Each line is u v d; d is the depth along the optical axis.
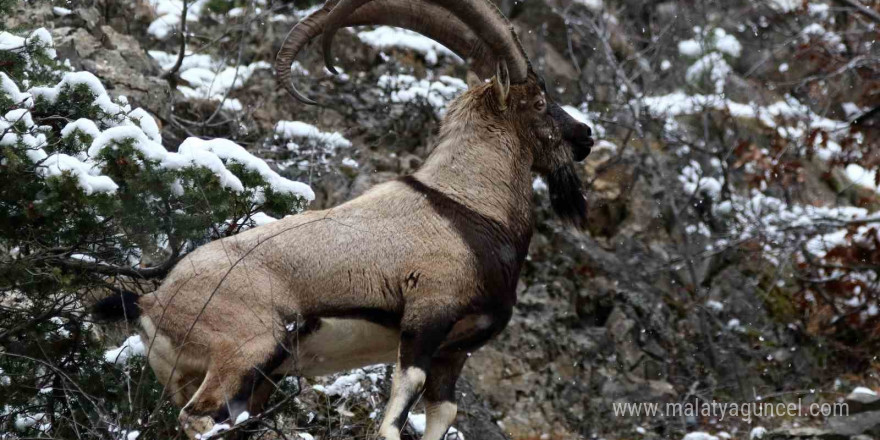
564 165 16.14
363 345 14.02
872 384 27.31
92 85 15.47
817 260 30.83
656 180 31.53
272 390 14.15
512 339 24.83
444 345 14.05
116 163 13.97
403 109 28.69
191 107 25.05
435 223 14.11
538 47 35.84
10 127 13.79
